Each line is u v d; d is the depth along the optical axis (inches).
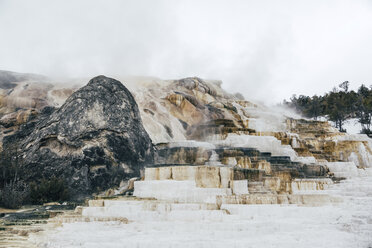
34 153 975.0
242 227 588.1
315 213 663.8
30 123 1129.4
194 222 625.3
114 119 1019.3
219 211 662.5
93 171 953.5
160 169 823.7
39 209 787.4
